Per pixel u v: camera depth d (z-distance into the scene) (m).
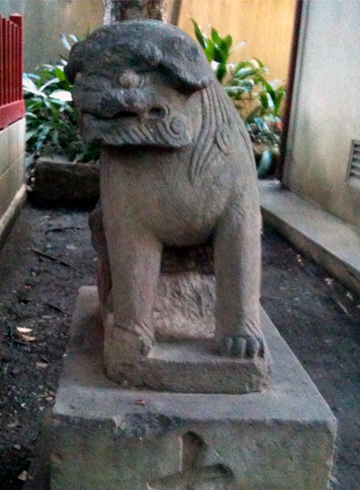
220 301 1.24
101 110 1.08
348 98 3.82
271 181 5.19
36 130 4.85
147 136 1.12
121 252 1.21
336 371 2.39
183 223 1.21
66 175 4.46
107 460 1.16
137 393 1.22
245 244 1.21
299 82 4.67
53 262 3.43
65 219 4.27
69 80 1.21
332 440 1.16
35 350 2.41
